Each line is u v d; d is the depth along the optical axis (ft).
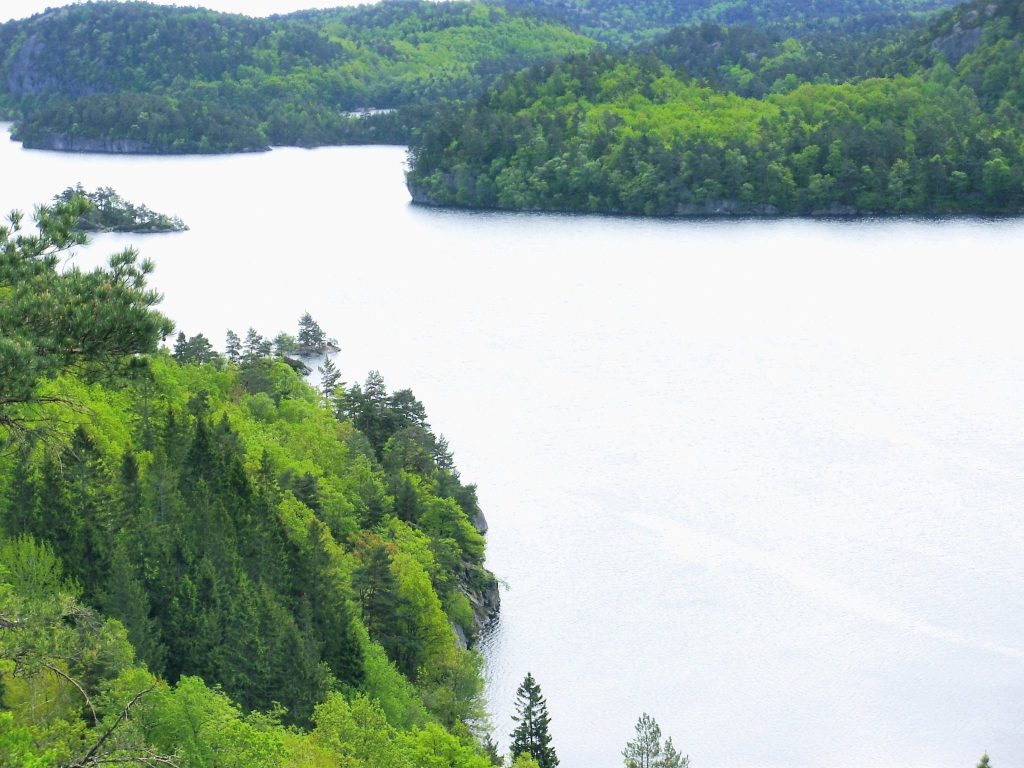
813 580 429.38
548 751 300.20
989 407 617.21
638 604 414.21
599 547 456.45
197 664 256.52
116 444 334.85
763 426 592.19
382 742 241.35
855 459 542.57
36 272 138.31
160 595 266.77
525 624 401.90
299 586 303.27
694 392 655.35
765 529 470.39
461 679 336.08
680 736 343.46
